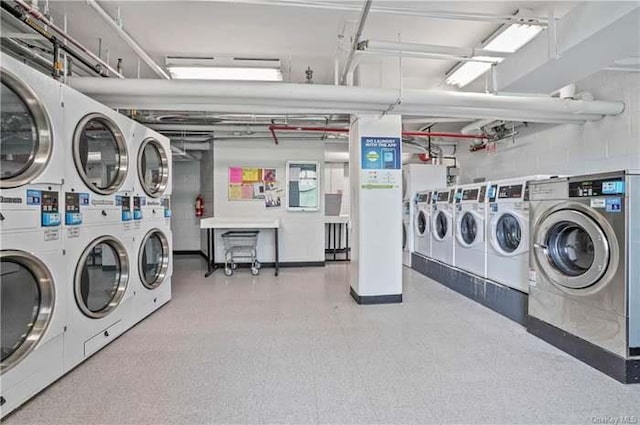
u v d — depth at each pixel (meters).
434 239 5.61
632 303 2.33
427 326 3.44
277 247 5.98
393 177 4.23
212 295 4.61
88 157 3.06
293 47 3.78
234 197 6.63
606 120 4.04
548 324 3.01
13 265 2.13
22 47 2.86
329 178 8.95
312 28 3.39
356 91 3.35
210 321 3.58
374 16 3.14
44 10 2.80
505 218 3.86
